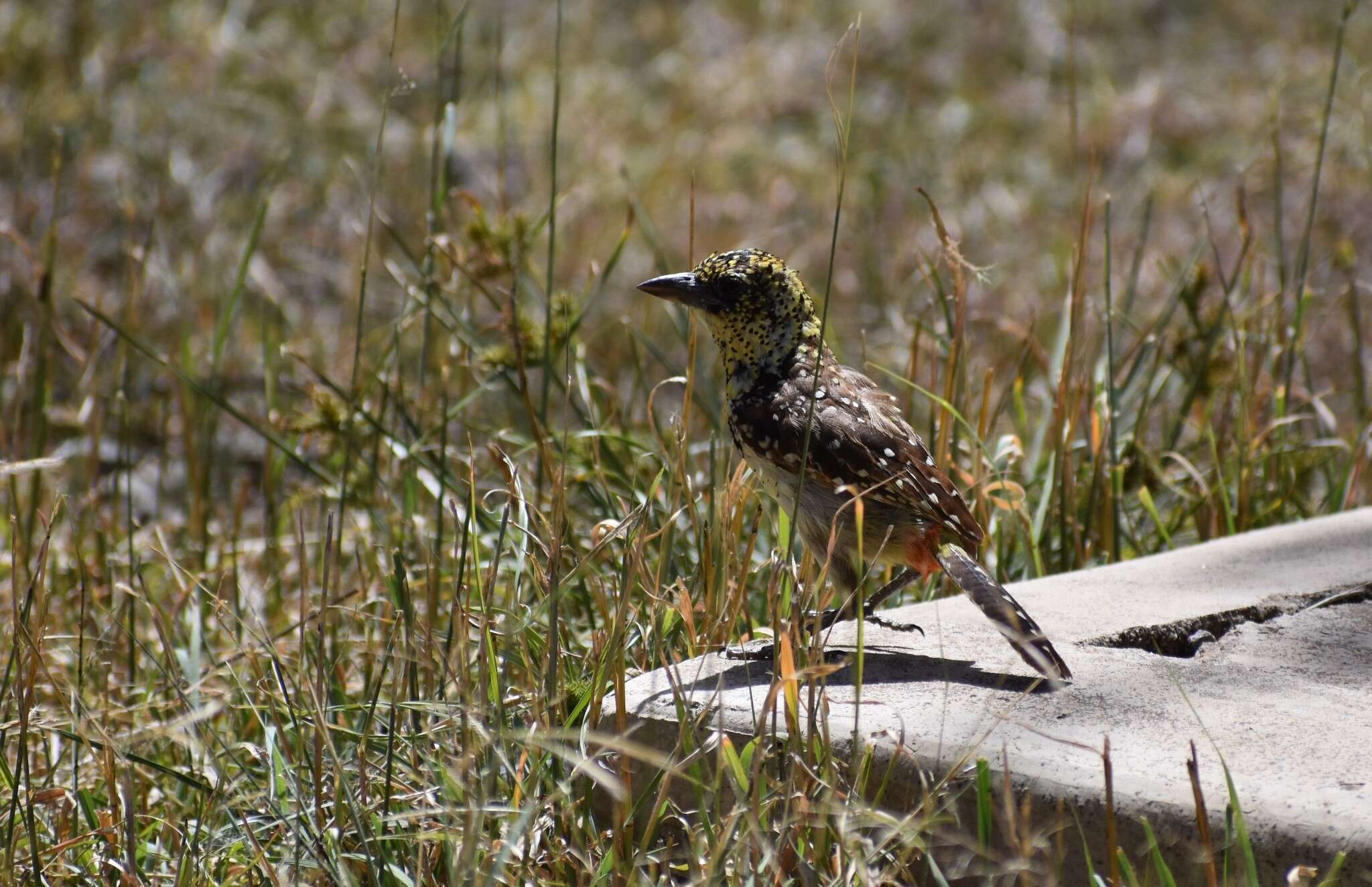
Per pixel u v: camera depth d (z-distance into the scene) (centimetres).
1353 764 588
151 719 826
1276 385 1155
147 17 2072
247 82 1980
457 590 682
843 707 661
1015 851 575
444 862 619
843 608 736
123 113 1862
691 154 1989
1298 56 2270
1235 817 538
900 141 2080
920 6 2527
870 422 783
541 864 626
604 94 2153
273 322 1511
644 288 833
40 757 798
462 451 1165
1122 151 2056
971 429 949
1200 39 2448
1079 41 2436
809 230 1844
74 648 898
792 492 792
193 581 827
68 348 1188
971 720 641
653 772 657
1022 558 1020
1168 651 773
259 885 650
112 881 653
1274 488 1127
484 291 998
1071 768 588
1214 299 1330
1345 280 1633
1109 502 1010
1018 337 1489
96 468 1097
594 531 801
